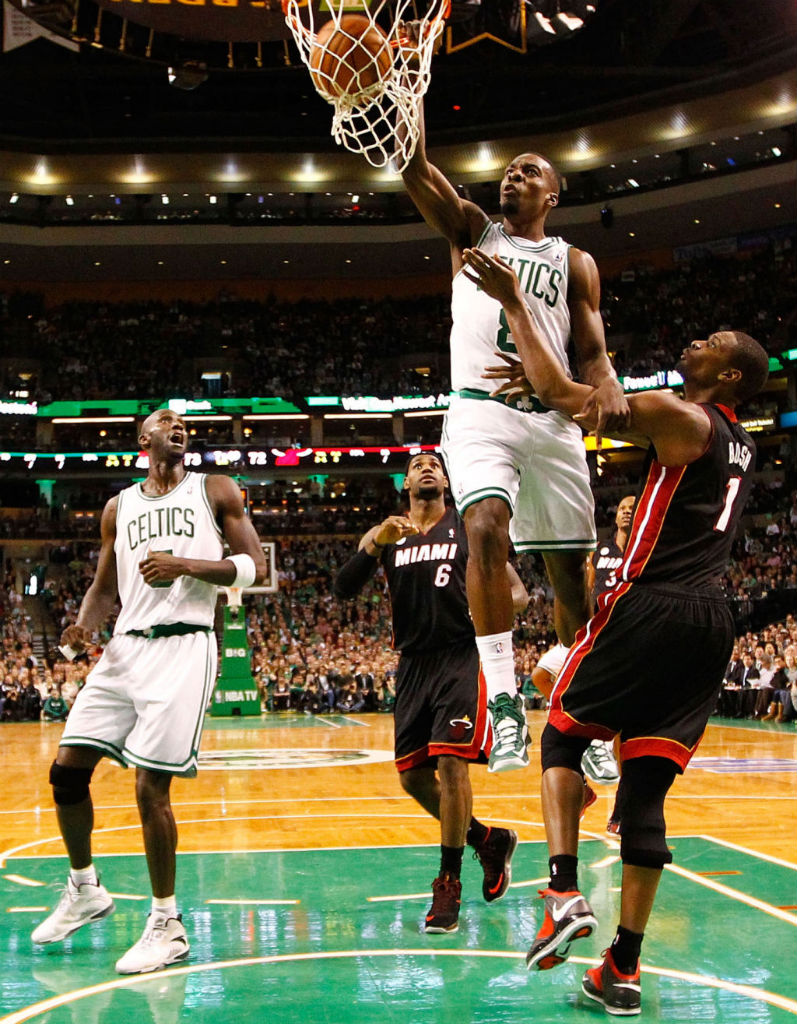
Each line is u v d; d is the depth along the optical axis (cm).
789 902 505
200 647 457
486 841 520
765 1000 356
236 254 3578
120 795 998
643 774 357
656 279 3569
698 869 586
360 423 3859
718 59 3222
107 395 3594
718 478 354
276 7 853
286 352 3712
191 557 470
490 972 401
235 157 3241
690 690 357
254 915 496
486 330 391
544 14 1279
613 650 355
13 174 3209
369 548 534
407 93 385
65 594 3198
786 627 2222
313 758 1348
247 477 3675
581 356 411
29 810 891
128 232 3397
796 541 2866
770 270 3381
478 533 372
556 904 335
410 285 3875
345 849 674
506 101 3422
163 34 1160
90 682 463
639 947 348
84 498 3634
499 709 364
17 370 3638
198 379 3669
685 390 383
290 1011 353
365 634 2906
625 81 3278
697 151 3108
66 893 460
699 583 356
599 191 3306
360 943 445
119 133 3472
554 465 397
